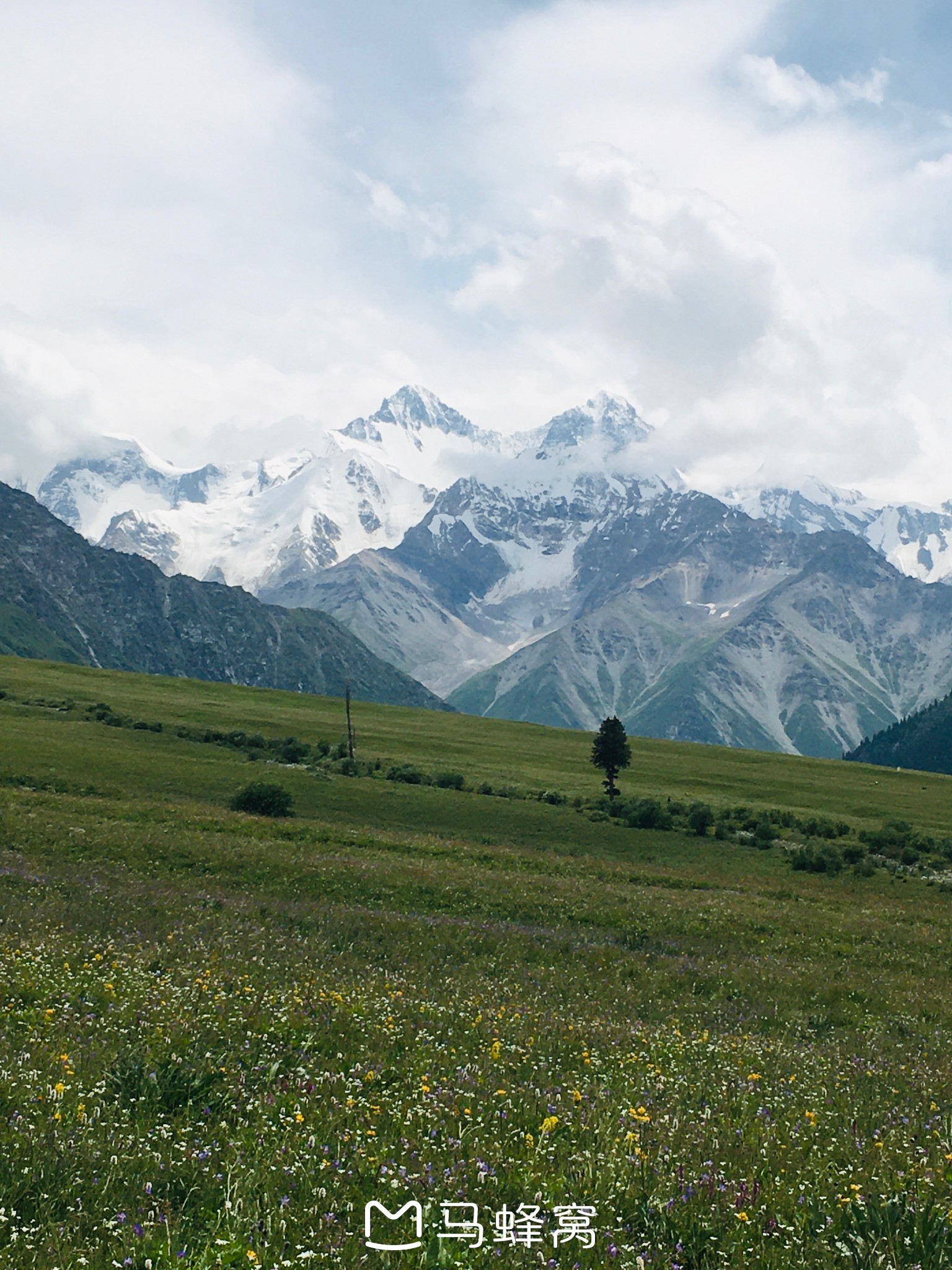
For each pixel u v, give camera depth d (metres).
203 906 32.94
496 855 61.78
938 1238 8.71
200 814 63.44
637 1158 10.43
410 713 198.12
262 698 185.50
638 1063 16.47
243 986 18.69
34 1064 11.78
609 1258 8.23
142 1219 8.16
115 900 31.48
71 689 156.88
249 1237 7.98
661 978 29.78
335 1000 17.75
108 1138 9.59
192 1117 10.71
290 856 47.53
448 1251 8.04
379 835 64.75
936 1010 28.92
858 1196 9.53
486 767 128.38
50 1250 7.39
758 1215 9.22
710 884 61.31
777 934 41.69
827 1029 25.30
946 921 52.69
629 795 114.19
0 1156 8.80
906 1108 15.09
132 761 92.06
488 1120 11.61
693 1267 8.38
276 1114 10.98
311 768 103.62
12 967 17.44
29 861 39.72
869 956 38.69
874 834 95.81
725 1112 13.32
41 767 83.12
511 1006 21.42
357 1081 12.45
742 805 117.69
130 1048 12.78
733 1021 24.56
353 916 34.53
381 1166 9.65
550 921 39.84
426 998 20.72
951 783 169.38
